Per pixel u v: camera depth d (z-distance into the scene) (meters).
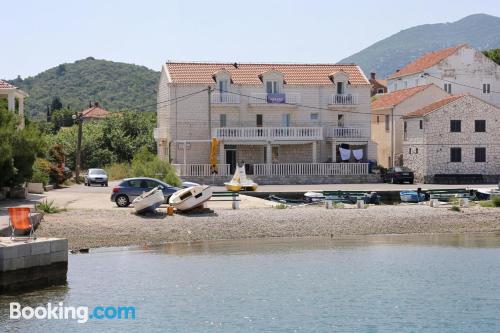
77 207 45.84
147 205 42.91
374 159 79.38
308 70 81.06
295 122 78.19
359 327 23.45
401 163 81.81
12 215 27.83
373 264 33.19
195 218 42.75
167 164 56.00
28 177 50.25
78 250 35.66
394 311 25.28
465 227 44.34
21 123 54.91
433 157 74.81
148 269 31.62
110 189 63.44
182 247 37.22
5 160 45.06
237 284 29.09
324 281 29.72
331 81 79.44
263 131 75.25
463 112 75.25
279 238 40.44
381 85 146.38
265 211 46.03
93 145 95.69
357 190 59.22
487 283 29.42
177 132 75.38
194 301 26.34
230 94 76.19
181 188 49.31
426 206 50.69
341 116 79.31
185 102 75.62
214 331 22.89
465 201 50.78
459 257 35.06
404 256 35.25
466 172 75.38
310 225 43.03
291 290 28.06
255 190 59.84
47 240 28.09
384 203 54.88
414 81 102.19
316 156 76.75
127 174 80.94
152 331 22.88
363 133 78.44
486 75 98.81
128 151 97.94
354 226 43.44
